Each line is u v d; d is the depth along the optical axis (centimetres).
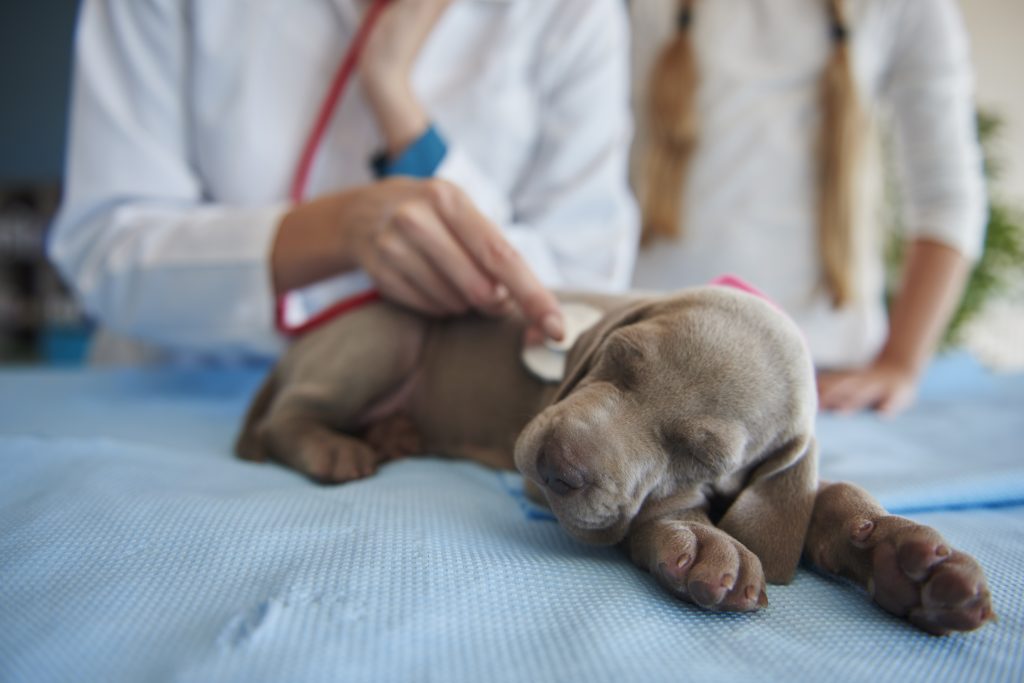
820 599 28
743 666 22
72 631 22
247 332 54
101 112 58
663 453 32
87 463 36
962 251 80
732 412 32
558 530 33
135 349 105
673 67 87
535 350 41
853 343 87
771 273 86
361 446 40
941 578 25
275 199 62
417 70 63
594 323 40
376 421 47
